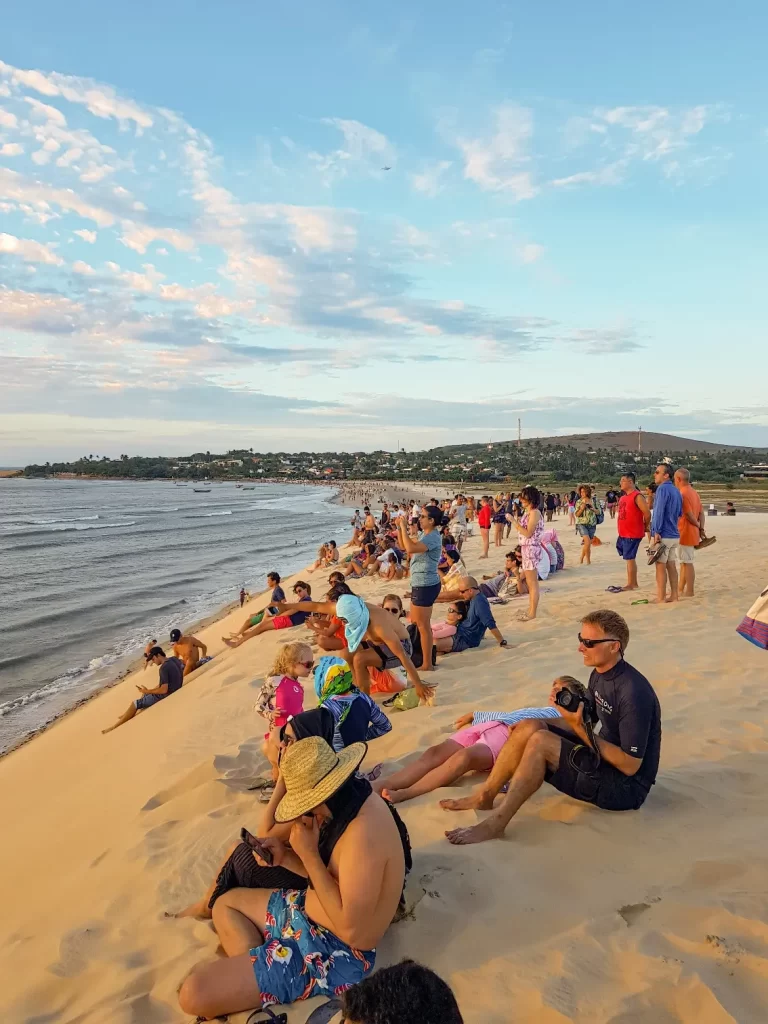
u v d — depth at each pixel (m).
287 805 2.93
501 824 3.98
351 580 20.70
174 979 3.18
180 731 8.03
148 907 3.90
